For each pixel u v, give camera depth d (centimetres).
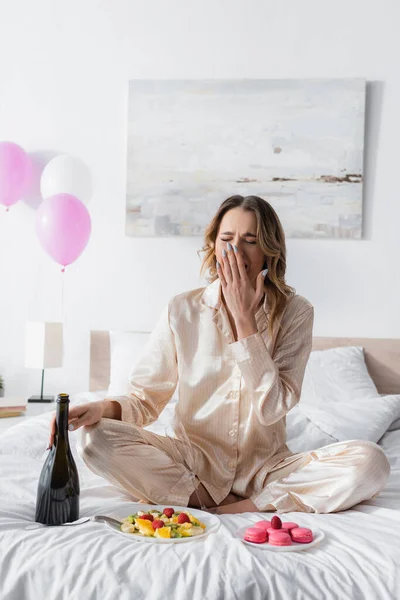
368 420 251
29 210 342
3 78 344
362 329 327
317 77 331
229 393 179
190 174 334
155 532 139
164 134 335
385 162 329
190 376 182
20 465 200
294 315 183
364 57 330
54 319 340
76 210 305
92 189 331
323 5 331
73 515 151
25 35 344
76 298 339
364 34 330
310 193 328
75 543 133
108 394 299
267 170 330
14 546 133
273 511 170
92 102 341
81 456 167
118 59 340
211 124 332
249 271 179
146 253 337
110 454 163
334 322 329
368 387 293
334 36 331
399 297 327
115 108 340
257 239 176
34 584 125
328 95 328
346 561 130
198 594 120
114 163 340
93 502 168
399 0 328
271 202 330
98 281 339
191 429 181
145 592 121
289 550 134
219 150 332
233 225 177
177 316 186
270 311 182
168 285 336
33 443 224
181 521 145
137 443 167
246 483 174
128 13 340
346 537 141
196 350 183
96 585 122
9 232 342
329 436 241
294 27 332
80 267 339
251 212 177
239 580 122
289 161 329
